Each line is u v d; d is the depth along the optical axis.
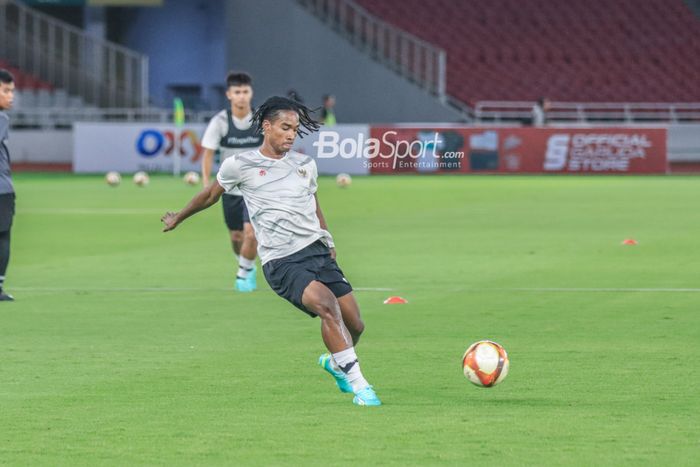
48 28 126.94
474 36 136.38
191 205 23.95
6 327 32.25
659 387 24.22
